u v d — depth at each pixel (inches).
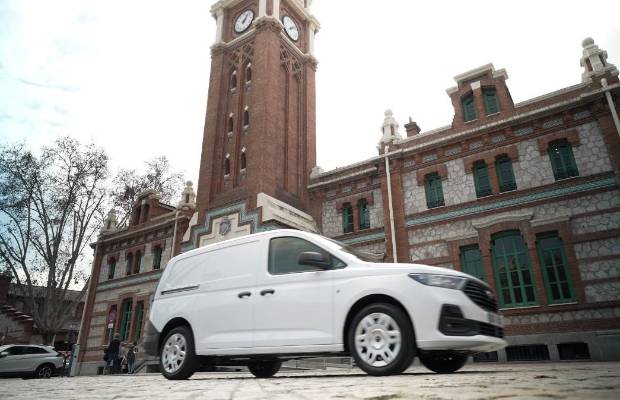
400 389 121.3
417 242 751.7
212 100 1089.4
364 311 220.5
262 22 1058.7
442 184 763.4
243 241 288.7
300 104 1118.4
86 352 1179.9
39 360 809.5
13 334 1318.9
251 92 1029.2
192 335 279.0
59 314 1237.7
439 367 268.7
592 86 667.4
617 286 569.6
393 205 796.6
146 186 1475.1
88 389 173.9
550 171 672.4
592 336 563.5
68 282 1252.5
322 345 227.1
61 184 1259.2
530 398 86.8
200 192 995.9
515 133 716.7
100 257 1299.2
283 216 853.8
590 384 106.0
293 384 162.4
